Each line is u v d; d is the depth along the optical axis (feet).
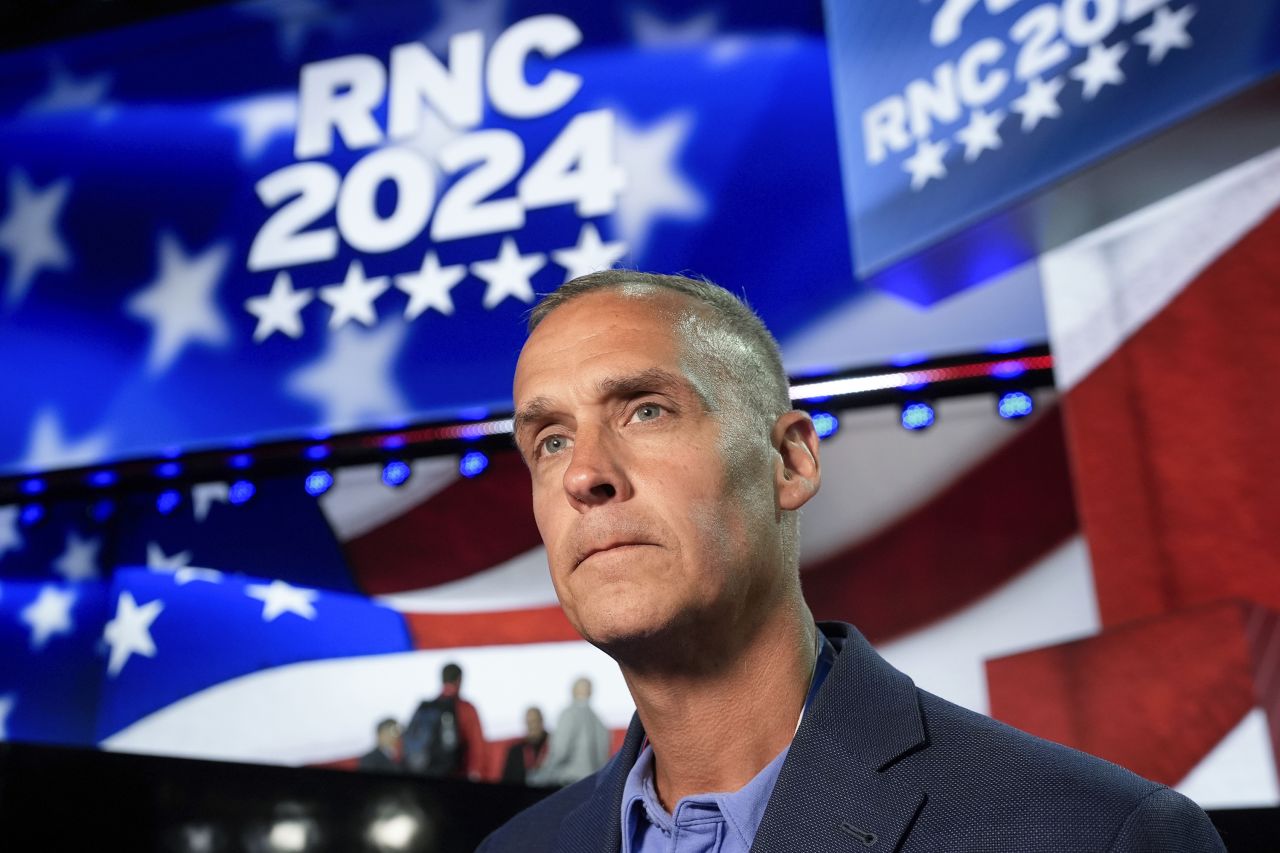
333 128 15.60
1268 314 10.64
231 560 14.07
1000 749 3.46
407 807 12.30
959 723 3.61
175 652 13.79
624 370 3.63
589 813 4.26
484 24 15.43
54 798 13.39
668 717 3.74
